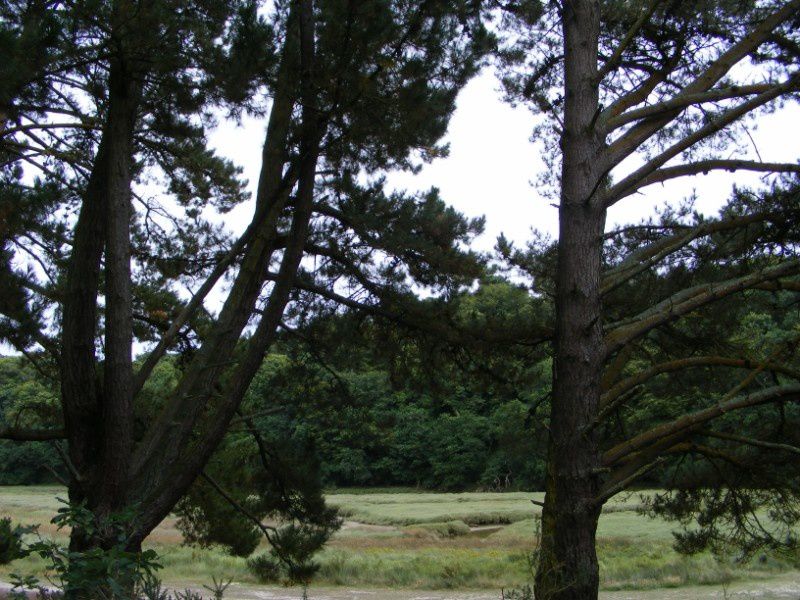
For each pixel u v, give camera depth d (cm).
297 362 1364
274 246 1127
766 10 937
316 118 985
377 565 2167
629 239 1014
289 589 1789
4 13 941
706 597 1490
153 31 904
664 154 754
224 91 967
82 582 397
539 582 651
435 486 5944
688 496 961
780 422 888
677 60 908
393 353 1298
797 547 959
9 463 6550
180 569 2108
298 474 1367
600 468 662
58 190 1200
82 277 995
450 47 1000
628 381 771
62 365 974
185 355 1383
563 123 772
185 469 961
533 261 1139
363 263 1215
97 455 962
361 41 902
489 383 1270
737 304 992
